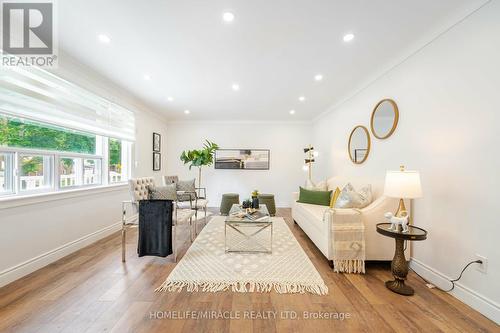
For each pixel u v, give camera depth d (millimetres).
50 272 2055
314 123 5492
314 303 1648
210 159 4633
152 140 4707
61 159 2521
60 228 2371
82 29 1904
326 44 2152
